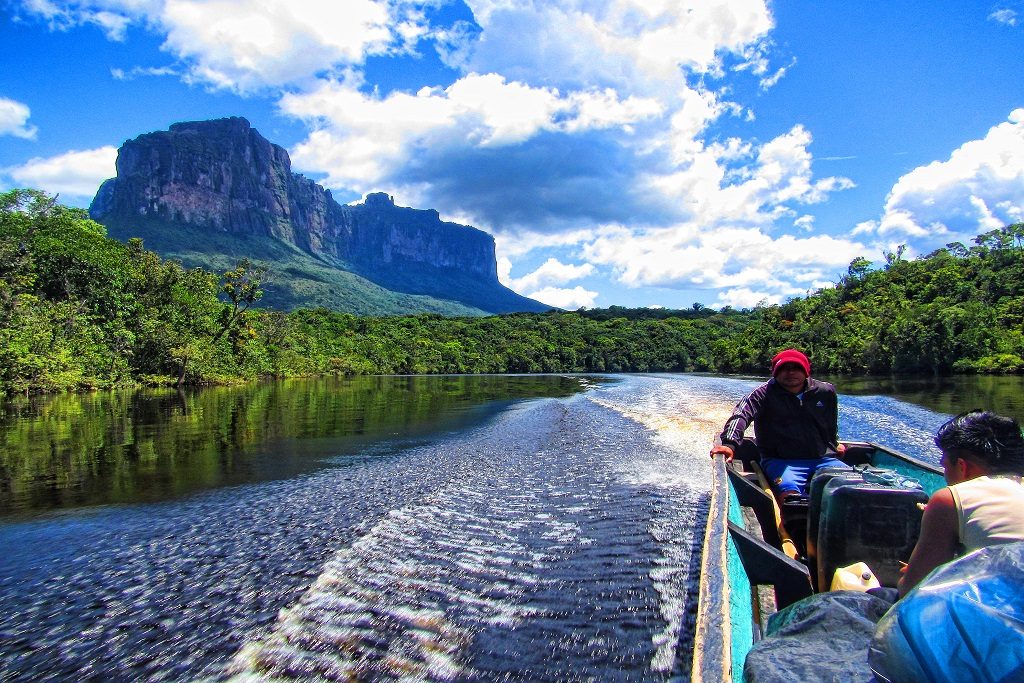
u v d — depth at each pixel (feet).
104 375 105.40
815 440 15.53
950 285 170.50
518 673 12.57
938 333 131.54
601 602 15.96
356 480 31.76
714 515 10.72
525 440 46.50
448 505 26.20
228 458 38.55
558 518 24.08
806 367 15.55
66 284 112.06
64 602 16.56
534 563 18.95
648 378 172.35
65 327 101.04
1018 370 122.01
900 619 4.18
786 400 15.71
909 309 150.00
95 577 18.37
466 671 12.62
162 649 13.83
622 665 12.82
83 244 117.19
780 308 248.11
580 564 18.80
